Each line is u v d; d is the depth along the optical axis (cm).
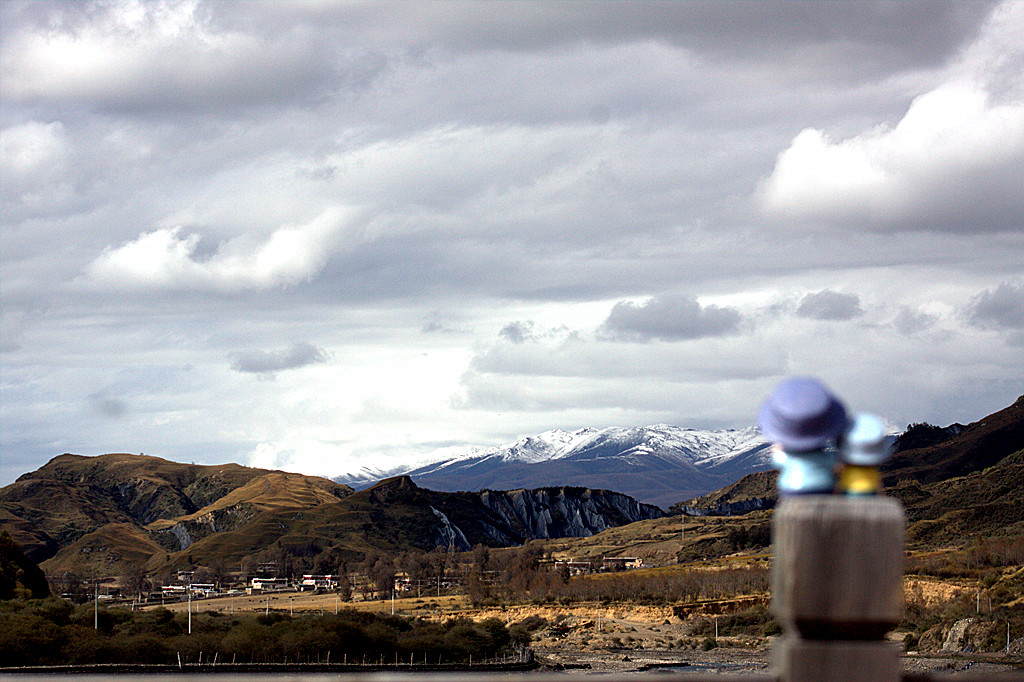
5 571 13488
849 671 240
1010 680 255
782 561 247
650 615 17950
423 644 11306
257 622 11069
